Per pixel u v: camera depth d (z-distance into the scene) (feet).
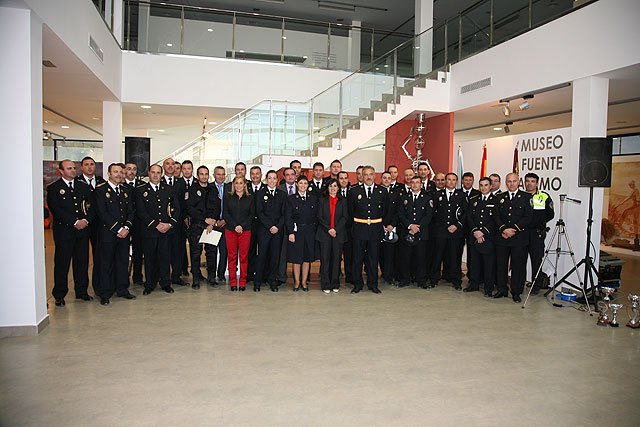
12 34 15.15
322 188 22.81
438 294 22.11
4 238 15.17
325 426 9.98
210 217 22.41
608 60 21.59
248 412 10.48
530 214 20.89
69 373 12.41
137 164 28.17
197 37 37.09
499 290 21.80
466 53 33.27
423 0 38.24
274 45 39.14
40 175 16.03
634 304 17.52
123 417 10.18
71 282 23.73
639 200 38.24
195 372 12.58
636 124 37.35
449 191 23.25
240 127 30.48
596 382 12.47
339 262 22.17
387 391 11.68
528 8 27.20
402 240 23.27
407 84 35.45
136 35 35.96
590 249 22.59
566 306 20.30
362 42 42.19
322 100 32.14
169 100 36.27
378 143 55.01
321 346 14.73
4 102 15.12
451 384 12.16
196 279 22.47
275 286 22.24
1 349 14.10
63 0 19.33
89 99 34.14
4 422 9.91
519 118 38.14
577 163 22.95
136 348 14.29
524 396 11.57
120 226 19.42
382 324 17.16
